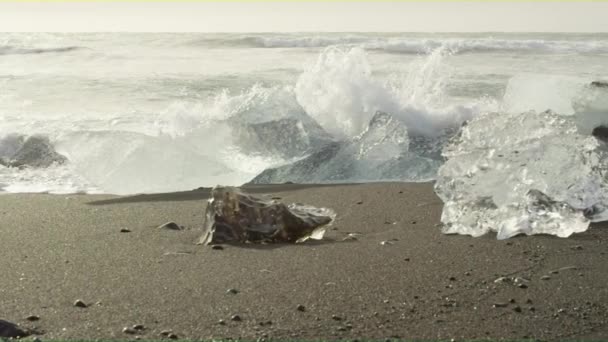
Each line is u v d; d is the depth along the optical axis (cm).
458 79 1316
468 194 480
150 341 286
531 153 481
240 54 1952
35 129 810
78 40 2494
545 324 304
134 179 600
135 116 922
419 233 460
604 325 303
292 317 312
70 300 333
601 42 2131
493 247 422
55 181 650
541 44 2097
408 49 2095
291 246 430
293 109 681
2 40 2452
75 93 1179
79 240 444
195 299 335
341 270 379
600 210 477
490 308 323
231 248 424
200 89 1217
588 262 391
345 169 645
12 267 387
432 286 353
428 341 286
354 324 304
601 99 626
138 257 405
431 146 705
